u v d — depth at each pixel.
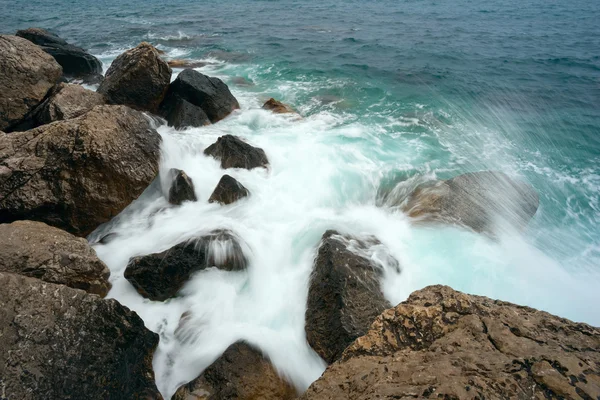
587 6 35.94
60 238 5.48
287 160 9.18
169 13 33.25
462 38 23.91
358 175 8.92
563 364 2.96
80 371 4.11
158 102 10.67
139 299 5.81
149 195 7.68
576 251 7.36
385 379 3.18
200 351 5.09
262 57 19.06
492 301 3.94
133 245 6.56
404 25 27.98
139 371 4.58
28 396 3.70
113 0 42.31
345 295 5.23
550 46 21.81
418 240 7.14
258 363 4.76
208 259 5.99
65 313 4.33
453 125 12.05
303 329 5.45
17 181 6.29
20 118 8.71
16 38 9.31
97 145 6.73
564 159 10.30
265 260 6.43
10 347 3.85
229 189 7.40
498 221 7.84
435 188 8.45
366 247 6.42
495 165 9.92
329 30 25.98
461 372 3.04
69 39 22.38
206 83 11.27
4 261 4.85
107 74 11.11
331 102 13.49
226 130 10.38
